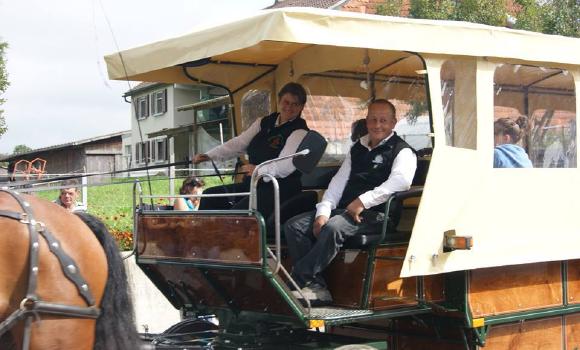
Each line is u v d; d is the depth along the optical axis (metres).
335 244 5.31
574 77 6.43
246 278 5.34
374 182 5.65
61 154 41.78
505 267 6.02
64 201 7.67
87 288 4.17
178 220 5.52
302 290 5.32
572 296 6.48
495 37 5.79
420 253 5.38
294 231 5.48
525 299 6.14
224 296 5.59
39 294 4.02
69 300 4.11
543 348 6.31
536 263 6.23
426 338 6.07
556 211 6.20
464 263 5.60
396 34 5.28
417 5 14.81
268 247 5.43
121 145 42.16
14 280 4.00
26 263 4.01
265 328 5.68
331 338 5.82
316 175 6.75
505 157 5.94
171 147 15.08
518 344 6.16
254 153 6.30
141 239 5.85
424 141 6.52
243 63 6.95
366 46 5.14
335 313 5.20
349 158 5.86
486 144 5.81
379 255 5.38
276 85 7.20
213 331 6.22
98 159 41.72
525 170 6.01
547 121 6.27
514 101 6.05
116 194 13.94
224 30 5.20
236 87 7.06
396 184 5.44
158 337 6.00
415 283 5.65
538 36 6.06
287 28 4.84
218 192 6.41
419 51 5.39
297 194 5.91
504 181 5.88
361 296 5.38
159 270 5.90
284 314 5.28
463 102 5.73
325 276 5.64
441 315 5.95
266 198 5.77
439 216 5.50
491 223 5.79
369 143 5.82
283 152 5.92
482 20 14.45
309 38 4.91
